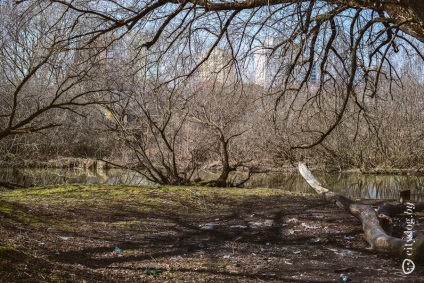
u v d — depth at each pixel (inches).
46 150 864.3
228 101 567.2
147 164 677.3
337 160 893.2
